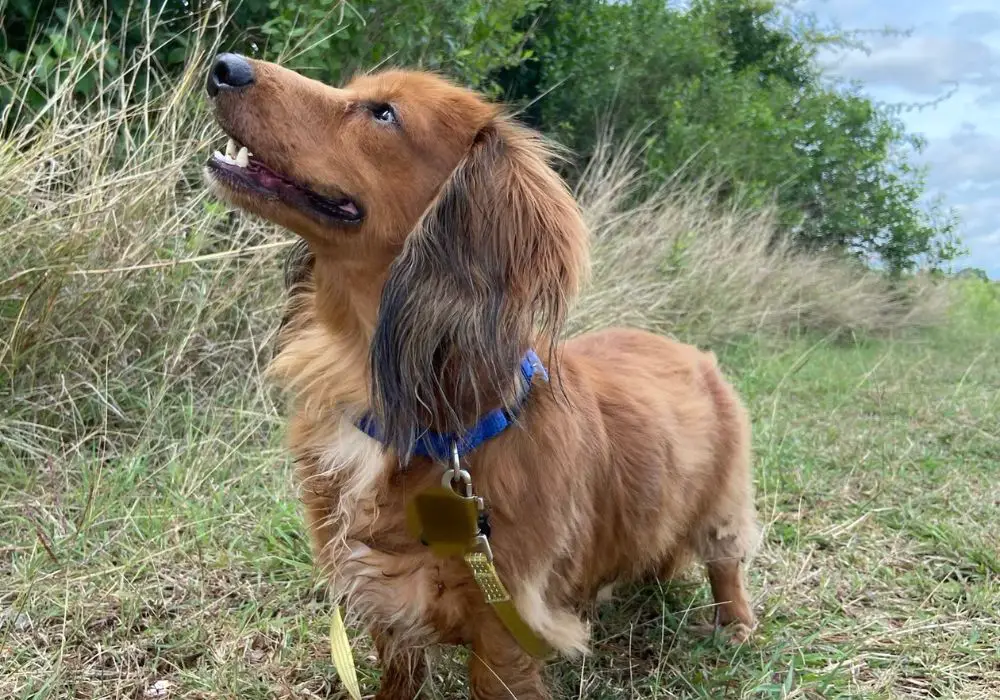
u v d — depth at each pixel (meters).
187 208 0.99
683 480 0.65
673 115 2.19
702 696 0.59
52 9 1.10
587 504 0.55
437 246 0.51
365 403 0.53
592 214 1.54
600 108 2.20
